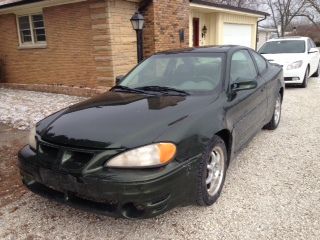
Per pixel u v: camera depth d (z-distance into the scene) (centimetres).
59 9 988
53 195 290
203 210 317
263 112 482
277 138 525
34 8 1050
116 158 258
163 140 268
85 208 271
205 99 341
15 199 352
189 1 1161
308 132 554
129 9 949
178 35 1095
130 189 250
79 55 984
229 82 377
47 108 806
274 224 291
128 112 310
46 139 293
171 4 1043
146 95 362
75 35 973
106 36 901
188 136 284
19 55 1172
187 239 276
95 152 262
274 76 531
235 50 432
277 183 367
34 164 291
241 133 392
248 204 324
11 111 784
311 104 777
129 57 966
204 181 302
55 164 275
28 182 312
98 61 940
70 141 276
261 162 429
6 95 1055
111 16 891
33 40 1119
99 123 292
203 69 392
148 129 277
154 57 442
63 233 289
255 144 498
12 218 315
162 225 296
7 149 511
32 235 288
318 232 278
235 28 1670
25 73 1174
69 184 268
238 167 414
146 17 988
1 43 1220
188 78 388
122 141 264
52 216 316
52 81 1091
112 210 263
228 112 347
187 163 278
